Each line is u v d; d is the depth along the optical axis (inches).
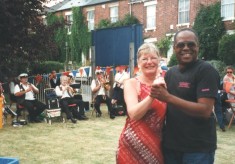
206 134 108.6
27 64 610.9
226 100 371.9
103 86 463.2
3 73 596.4
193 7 937.5
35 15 587.8
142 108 106.0
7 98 589.3
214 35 854.5
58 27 619.8
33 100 422.0
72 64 1161.4
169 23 995.9
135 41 515.5
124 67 492.7
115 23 1107.9
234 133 347.3
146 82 115.1
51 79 545.0
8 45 573.0
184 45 108.7
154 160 112.9
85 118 438.9
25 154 266.8
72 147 289.7
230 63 763.4
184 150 108.7
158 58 116.3
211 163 110.5
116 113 467.5
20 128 379.9
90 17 1248.2
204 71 105.8
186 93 107.7
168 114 113.0
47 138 326.0
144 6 1062.4
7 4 524.1
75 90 470.6
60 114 413.1
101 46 574.2
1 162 134.1
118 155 115.6
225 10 862.5
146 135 112.4
